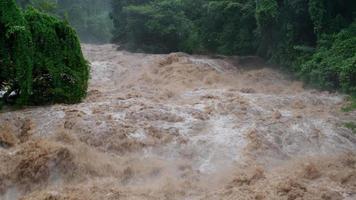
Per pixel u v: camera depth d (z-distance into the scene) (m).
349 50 18.34
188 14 29.64
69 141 11.24
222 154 11.41
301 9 21.88
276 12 22.30
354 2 21.66
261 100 15.76
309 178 10.47
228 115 13.67
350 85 17.30
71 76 14.19
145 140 11.67
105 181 10.12
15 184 9.77
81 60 14.61
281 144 12.14
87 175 10.28
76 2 56.62
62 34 14.22
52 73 13.68
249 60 25.38
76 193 9.41
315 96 17.09
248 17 25.42
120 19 33.09
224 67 23.03
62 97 14.23
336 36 19.70
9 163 9.98
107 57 26.27
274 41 23.55
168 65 22.33
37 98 14.03
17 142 11.25
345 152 12.13
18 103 13.30
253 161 11.14
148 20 28.77
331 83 18.53
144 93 16.31
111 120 12.43
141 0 32.38
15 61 12.77
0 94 14.52
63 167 10.19
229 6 25.59
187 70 21.25
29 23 13.33
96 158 10.81
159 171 10.70
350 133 13.20
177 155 11.41
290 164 11.26
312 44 22.69
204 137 12.09
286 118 13.63
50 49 13.74
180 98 15.86
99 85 19.23
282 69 22.70
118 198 9.30
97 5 62.31
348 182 10.35
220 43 26.94
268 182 10.02
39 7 30.31
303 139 12.45
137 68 22.70
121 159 11.01
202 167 10.97
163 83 19.64
